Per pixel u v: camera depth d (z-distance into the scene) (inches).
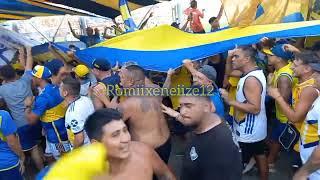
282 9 221.9
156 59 206.4
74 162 51.1
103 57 216.7
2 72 220.5
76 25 295.3
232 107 196.9
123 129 93.3
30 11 283.6
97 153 52.9
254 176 228.2
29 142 225.6
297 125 179.0
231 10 266.2
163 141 155.3
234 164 115.4
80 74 213.8
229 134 117.8
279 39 242.5
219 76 244.7
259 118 189.2
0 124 167.0
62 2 289.6
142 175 99.1
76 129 172.2
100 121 92.4
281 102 173.9
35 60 267.0
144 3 304.3
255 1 211.9
